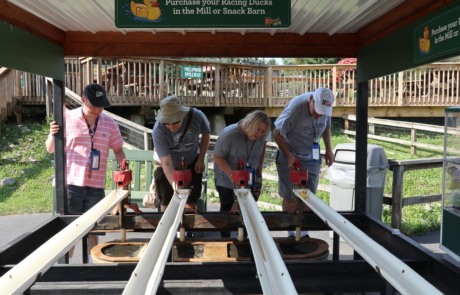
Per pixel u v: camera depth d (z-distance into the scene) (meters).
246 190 3.27
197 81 14.70
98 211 2.82
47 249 2.13
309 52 3.95
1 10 2.79
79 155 4.04
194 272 2.62
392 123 12.69
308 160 4.65
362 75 3.91
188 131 4.04
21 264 1.94
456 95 14.83
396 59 3.22
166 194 4.34
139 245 3.34
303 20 3.51
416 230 5.91
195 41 3.87
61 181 3.81
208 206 7.41
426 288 1.69
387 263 1.96
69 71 13.50
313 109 4.32
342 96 15.45
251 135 3.80
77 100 12.05
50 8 3.09
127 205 3.44
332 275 2.61
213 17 3.02
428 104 14.60
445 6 2.53
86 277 2.63
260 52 3.93
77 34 3.85
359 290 2.55
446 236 3.09
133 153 6.32
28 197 7.89
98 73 12.04
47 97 12.70
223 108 14.00
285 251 3.32
